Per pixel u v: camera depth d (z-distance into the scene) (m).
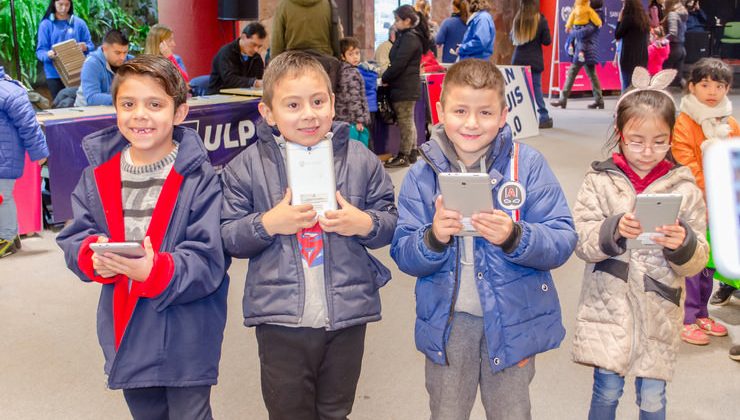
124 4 8.12
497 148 1.69
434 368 1.75
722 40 13.65
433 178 1.76
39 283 3.83
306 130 1.67
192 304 1.71
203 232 1.69
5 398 2.62
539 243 1.59
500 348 1.66
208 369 1.74
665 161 1.97
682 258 1.78
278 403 1.75
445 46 8.53
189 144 1.72
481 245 1.68
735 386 2.65
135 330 1.66
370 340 3.10
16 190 4.45
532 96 8.30
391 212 1.83
